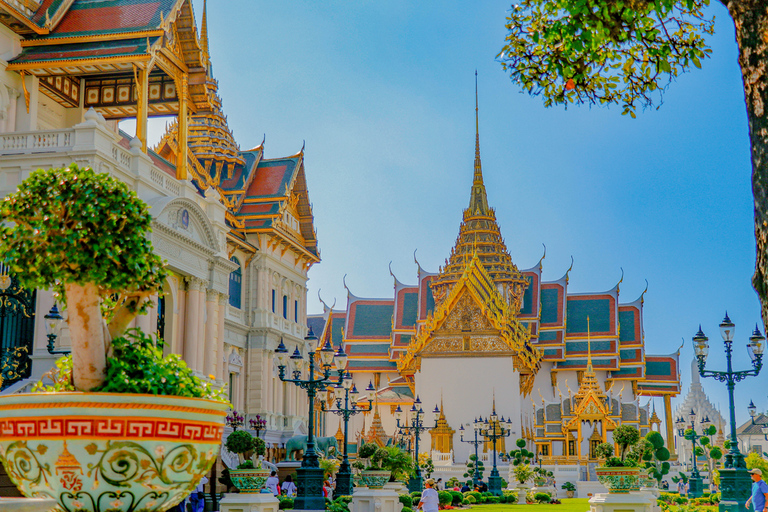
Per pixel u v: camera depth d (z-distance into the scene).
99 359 8.01
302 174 66.50
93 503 7.35
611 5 11.75
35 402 7.16
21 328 31.38
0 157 32.72
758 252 7.14
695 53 14.09
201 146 62.03
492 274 106.56
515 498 62.94
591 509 31.55
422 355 96.06
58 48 38.78
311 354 32.53
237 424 47.56
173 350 38.25
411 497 46.28
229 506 27.92
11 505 6.90
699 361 32.97
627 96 14.68
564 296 107.88
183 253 38.62
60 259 7.89
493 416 86.56
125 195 8.31
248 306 59.34
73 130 33.06
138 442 7.26
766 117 7.11
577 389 104.25
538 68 14.55
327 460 51.06
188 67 42.88
